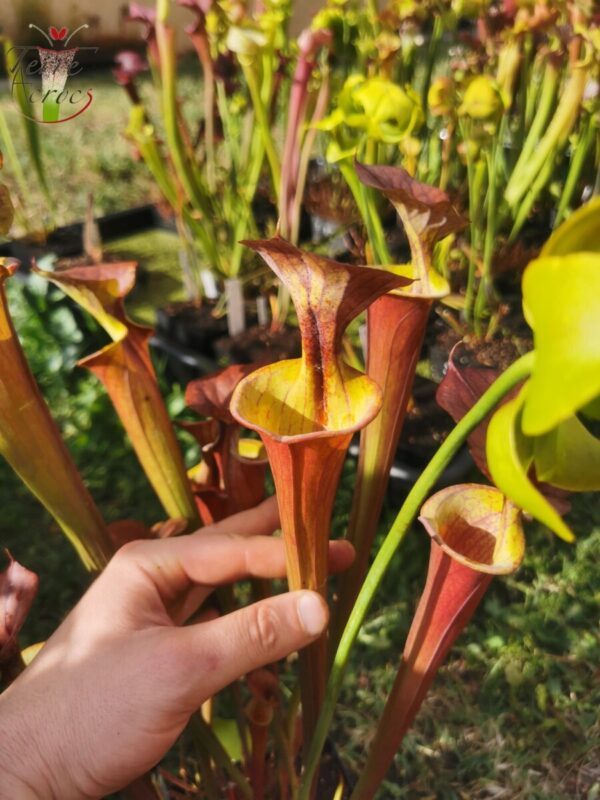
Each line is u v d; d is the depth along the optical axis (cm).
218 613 50
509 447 20
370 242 84
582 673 77
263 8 107
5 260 30
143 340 41
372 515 37
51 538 96
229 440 43
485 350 107
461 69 105
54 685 33
